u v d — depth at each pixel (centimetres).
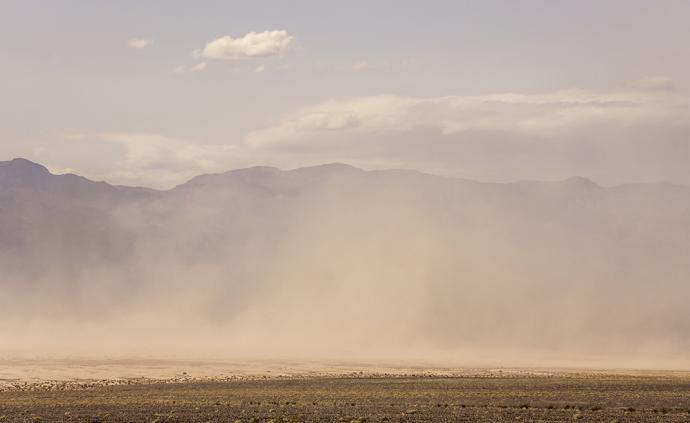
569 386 17138
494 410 11631
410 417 10488
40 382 18800
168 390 15975
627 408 11850
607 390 16038
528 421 10050
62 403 12669
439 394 14800
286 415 10606
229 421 9844
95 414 10794
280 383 18450
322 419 10062
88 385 17650
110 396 14262
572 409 11900
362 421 9625
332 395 14512
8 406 12125
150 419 10100
